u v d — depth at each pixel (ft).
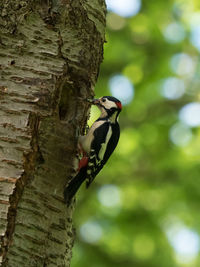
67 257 25.66
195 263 48.47
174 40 57.16
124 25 58.03
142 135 54.95
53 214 24.88
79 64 27.45
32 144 24.39
